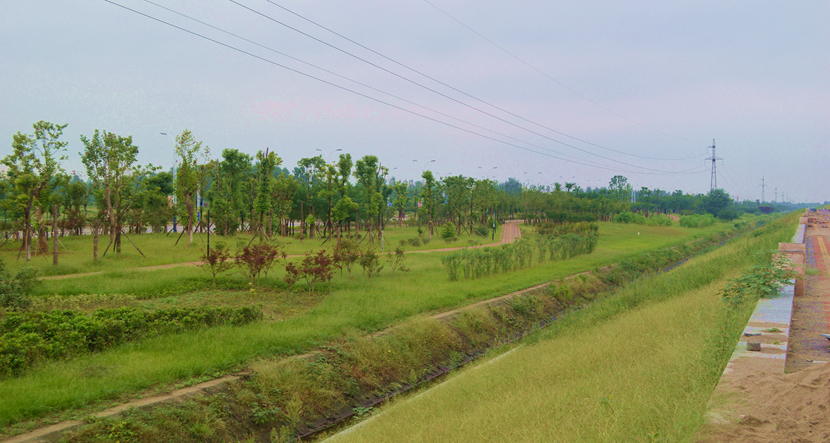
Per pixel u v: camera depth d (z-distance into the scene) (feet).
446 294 78.54
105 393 35.17
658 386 25.62
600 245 185.88
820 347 29.73
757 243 112.16
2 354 38.45
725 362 25.50
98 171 107.14
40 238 107.34
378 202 171.22
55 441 29.09
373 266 93.50
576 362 38.14
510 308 77.30
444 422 30.04
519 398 31.30
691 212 504.43
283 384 42.24
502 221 349.41
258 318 59.21
